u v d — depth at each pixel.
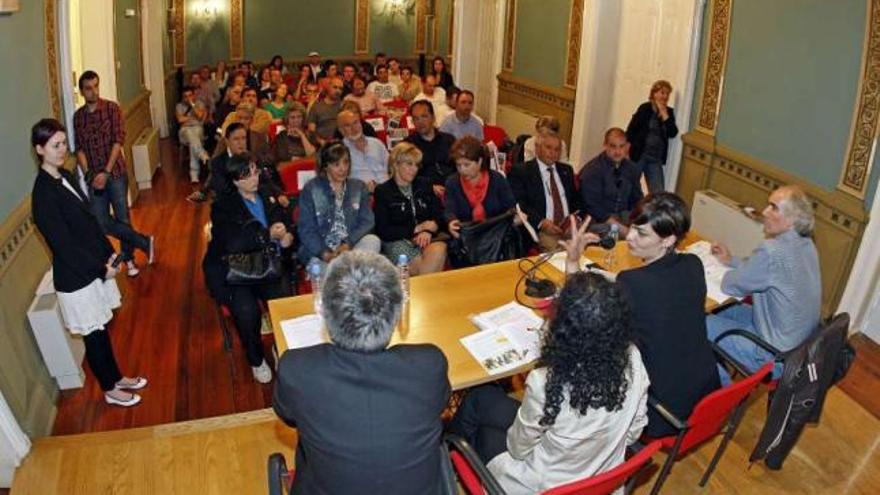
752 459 2.55
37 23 3.73
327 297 1.51
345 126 4.36
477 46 9.09
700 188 5.14
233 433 2.86
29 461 2.65
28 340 3.10
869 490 2.63
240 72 8.66
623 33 6.16
